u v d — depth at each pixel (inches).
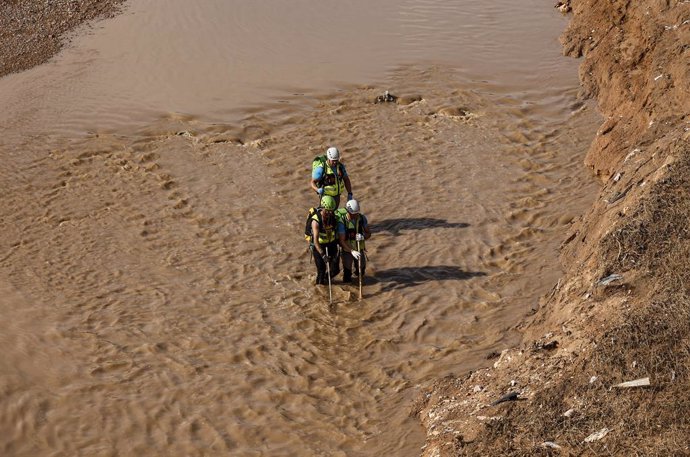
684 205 381.7
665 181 401.4
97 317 452.4
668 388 290.5
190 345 426.9
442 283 470.6
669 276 340.5
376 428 360.8
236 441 360.8
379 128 666.2
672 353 301.9
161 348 425.1
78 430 372.2
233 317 448.8
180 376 403.5
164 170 613.3
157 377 403.5
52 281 488.1
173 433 367.9
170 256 510.9
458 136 651.5
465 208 549.6
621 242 380.2
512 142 639.8
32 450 363.3
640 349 308.8
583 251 442.6
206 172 609.6
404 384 388.2
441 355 406.9
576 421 296.4
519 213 540.1
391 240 516.7
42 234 538.9
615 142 572.4
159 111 700.7
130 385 398.9
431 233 522.0
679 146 427.2
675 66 569.3
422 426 352.8
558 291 415.5
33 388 396.8
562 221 527.5
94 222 550.6
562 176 586.6
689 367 293.1
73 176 609.3
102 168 618.5
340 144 642.2
